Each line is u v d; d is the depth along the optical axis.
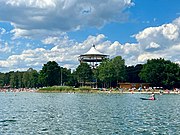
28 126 45.22
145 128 42.81
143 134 37.97
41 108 80.25
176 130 41.16
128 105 88.69
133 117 56.94
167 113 65.19
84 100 115.75
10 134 38.12
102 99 121.19
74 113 65.44
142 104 92.75
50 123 48.56
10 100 122.94
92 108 78.62
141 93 178.12
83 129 41.97
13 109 77.50
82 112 67.56
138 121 50.81
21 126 45.22
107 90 196.88
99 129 41.88
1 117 57.97
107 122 49.41
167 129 42.03
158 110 72.38
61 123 48.50
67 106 86.69
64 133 38.78
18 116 59.72
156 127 43.88
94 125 45.88
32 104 97.00
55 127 44.03
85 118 55.41
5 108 80.81
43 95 171.62
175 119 54.03
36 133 38.91
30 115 61.72
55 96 155.12
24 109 77.31
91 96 149.38
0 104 97.88
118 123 48.12
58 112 68.19
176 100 113.50
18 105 92.69
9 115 61.84
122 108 78.00
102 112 67.19
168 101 107.69
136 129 41.88
